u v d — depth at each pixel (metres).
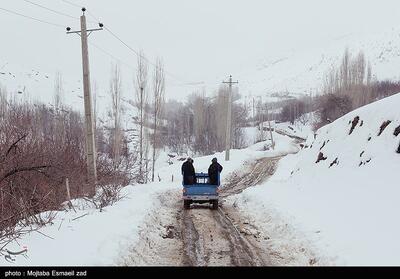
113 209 14.03
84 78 18.59
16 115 15.57
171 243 11.42
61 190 15.33
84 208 14.62
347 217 12.15
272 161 48.94
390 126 17.95
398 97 19.67
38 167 12.70
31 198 12.05
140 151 34.50
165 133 87.31
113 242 9.62
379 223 10.95
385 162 16.08
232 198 23.34
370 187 14.67
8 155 13.38
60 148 17.55
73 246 9.20
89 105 18.55
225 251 10.52
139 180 27.14
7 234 10.16
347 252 8.82
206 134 82.38
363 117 21.02
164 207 18.36
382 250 8.77
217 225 14.16
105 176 20.20
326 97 75.94
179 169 42.69
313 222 11.89
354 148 19.61
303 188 19.62
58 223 11.71
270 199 17.22
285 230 12.21
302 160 26.06
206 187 18.45
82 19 18.52
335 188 16.81
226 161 46.50
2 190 12.05
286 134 97.88
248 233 12.72
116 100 52.31
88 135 18.41
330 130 24.33
